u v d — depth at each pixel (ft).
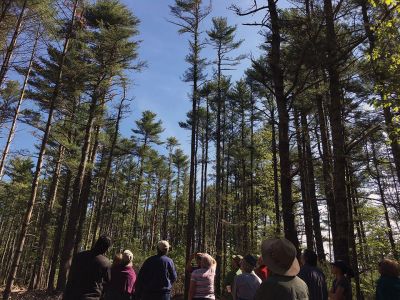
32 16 52.54
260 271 23.16
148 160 157.79
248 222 84.84
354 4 26.55
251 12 25.40
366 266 48.34
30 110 68.49
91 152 93.15
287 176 23.80
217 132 105.29
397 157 45.50
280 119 24.63
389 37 21.34
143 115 152.66
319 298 16.72
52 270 80.89
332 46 23.80
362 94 43.78
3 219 200.64
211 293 20.94
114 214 170.09
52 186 98.27
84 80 65.41
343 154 28.60
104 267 17.11
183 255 84.89
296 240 22.74
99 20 77.66
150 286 20.52
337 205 27.68
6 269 150.61
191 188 84.64
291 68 24.86
